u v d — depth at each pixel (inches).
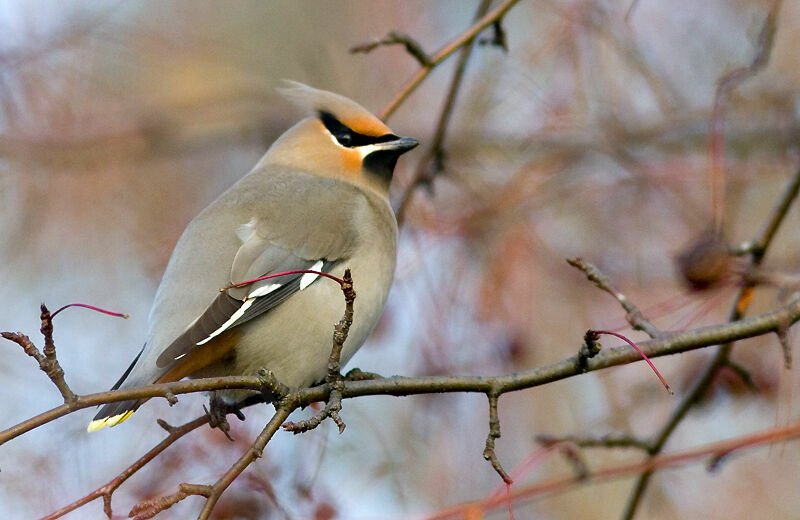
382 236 403.2
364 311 392.2
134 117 592.1
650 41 528.1
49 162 577.9
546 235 510.6
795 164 516.4
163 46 608.7
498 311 458.0
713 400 431.5
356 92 627.5
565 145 521.3
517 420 541.6
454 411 510.6
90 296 590.2
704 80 534.0
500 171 540.1
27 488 415.2
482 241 471.2
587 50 497.0
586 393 541.6
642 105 530.6
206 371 377.4
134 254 595.2
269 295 371.2
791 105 525.0
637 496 385.7
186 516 378.0
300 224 386.9
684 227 506.6
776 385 420.8
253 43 631.2
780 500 546.6
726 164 516.7
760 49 374.0
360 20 639.8
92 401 281.4
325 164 421.7
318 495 392.5
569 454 364.5
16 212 577.9
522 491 351.6
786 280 331.0
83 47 584.4
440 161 456.8
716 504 545.0
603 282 331.0
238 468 288.5
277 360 375.9
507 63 516.4
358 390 309.9
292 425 295.1
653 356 317.1
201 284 370.6
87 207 596.4
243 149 633.6
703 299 350.3
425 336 453.4
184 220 604.4
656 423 477.7
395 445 501.7
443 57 418.3
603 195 515.5
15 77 572.1
